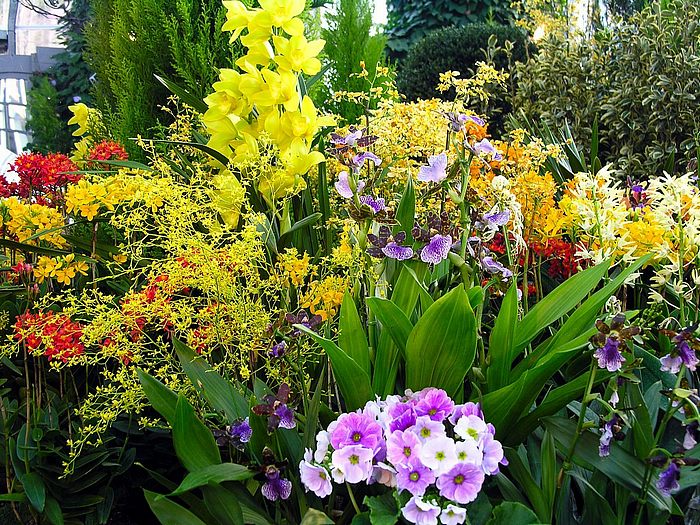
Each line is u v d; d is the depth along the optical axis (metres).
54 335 1.69
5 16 9.16
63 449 1.94
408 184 1.74
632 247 1.84
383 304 1.50
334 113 3.89
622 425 1.51
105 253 2.32
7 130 9.00
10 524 1.95
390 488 1.40
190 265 1.65
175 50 2.99
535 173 2.17
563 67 4.95
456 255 1.58
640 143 4.54
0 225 2.07
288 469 1.52
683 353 1.36
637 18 4.73
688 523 1.52
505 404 1.48
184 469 2.11
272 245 2.07
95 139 3.24
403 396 1.60
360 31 4.02
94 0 3.59
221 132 2.33
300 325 1.43
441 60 6.55
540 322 1.65
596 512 1.51
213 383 1.63
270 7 2.26
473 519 1.36
